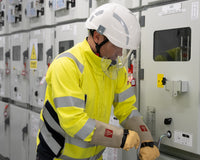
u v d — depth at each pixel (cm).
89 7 182
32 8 244
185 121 134
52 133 133
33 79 252
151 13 146
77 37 193
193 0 125
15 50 293
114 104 146
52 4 217
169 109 141
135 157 158
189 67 130
